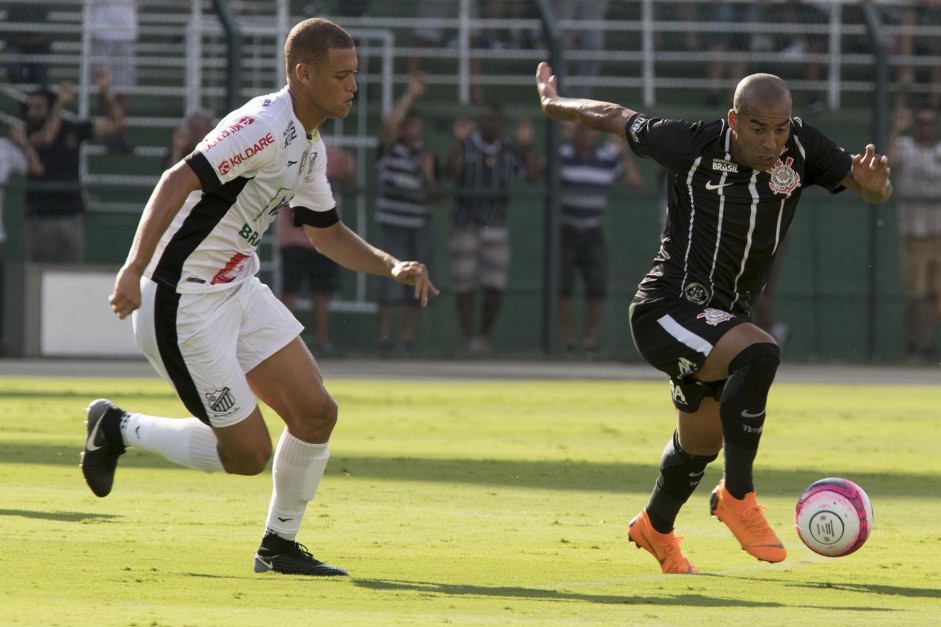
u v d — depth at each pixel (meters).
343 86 17.16
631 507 23.98
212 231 17.06
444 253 67.88
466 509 23.39
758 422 17.02
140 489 25.17
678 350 17.56
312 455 16.92
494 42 74.38
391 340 68.06
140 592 15.20
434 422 40.97
